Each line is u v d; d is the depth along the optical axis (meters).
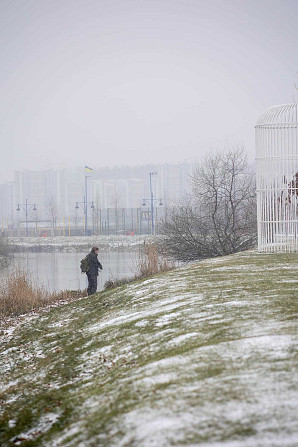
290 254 25.80
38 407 12.31
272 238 27.09
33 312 29.50
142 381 10.58
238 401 8.47
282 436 7.32
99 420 9.47
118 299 23.56
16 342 21.39
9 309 30.62
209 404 8.55
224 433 7.61
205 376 9.88
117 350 15.16
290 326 12.36
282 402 8.20
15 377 16.12
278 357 10.18
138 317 18.05
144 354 13.45
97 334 18.02
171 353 12.44
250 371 9.67
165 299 19.41
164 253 47.62
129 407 9.40
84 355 16.06
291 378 9.04
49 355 17.73
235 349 11.16
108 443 8.30
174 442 7.62
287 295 16.27
